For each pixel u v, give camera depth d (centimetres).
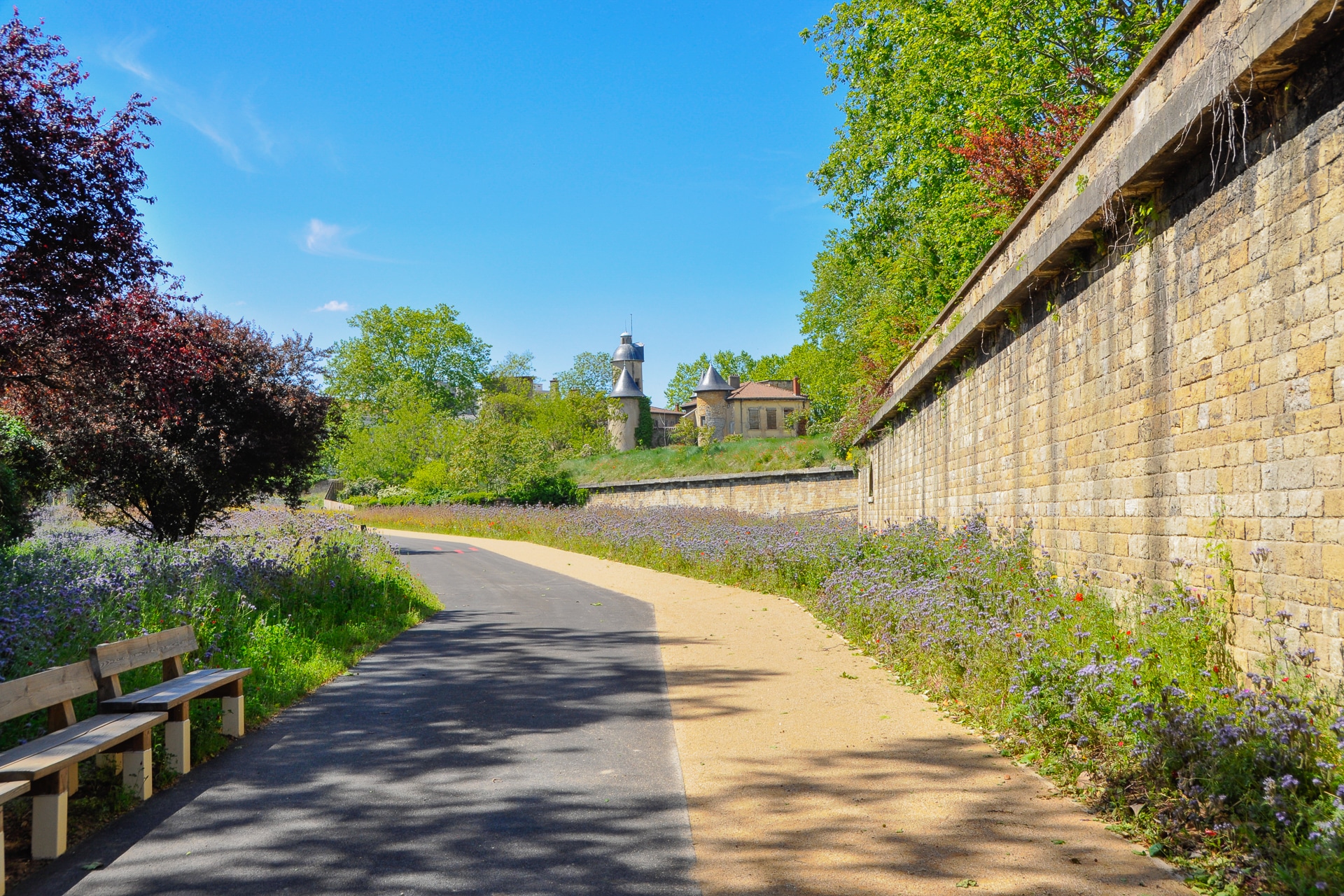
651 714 656
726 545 1727
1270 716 421
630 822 432
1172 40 601
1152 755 442
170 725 507
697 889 356
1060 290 848
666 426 9744
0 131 751
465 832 419
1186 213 596
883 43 2481
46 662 578
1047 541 886
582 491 4544
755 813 445
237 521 2397
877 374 2500
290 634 877
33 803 391
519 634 1047
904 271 2580
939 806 450
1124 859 378
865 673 793
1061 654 600
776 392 7362
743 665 844
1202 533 573
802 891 353
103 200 827
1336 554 438
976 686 650
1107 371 733
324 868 377
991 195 1766
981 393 1162
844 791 476
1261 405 506
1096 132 743
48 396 1018
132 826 429
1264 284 502
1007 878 361
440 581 1727
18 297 816
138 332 1002
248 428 1416
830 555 1384
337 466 6159
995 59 1984
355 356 6475
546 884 361
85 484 1327
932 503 1519
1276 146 489
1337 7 405
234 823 432
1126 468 692
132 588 770
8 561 829
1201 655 544
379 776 506
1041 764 510
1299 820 358
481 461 4312
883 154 2520
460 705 686
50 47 792
